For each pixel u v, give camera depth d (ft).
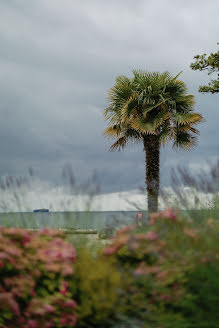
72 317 9.55
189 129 41.63
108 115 43.24
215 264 9.23
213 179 13.21
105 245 11.79
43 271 10.19
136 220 13.23
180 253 9.84
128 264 10.89
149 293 10.09
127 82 42.80
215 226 10.94
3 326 9.04
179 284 9.73
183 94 42.24
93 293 10.02
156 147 40.73
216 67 37.22
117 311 9.62
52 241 11.40
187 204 12.65
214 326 8.52
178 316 9.07
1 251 9.90
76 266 10.65
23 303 9.91
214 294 8.84
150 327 9.08
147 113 41.19
